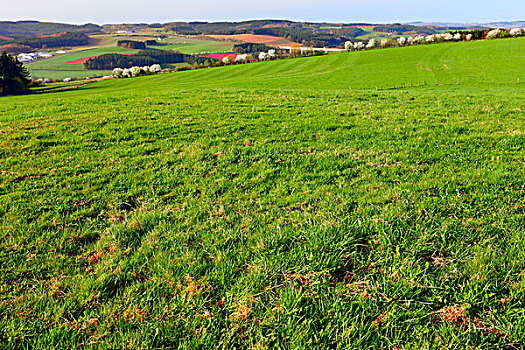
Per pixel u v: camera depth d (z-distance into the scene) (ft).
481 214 16.60
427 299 11.33
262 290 12.15
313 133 37.55
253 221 17.67
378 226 15.03
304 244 14.30
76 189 23.88
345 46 559.38
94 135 39.32
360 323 10.41
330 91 83.51
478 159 25.76
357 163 26.53
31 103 68.23
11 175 26.53
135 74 479.82
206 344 10.12
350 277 12.76
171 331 10.62
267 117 47.93
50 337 10.46
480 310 10.85
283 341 10.19
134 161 29.99
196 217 18.54
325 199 19.69
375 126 39.58
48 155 32.42
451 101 60.59
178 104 61.52
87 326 10.83
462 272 12.29
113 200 21.83
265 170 26.03
